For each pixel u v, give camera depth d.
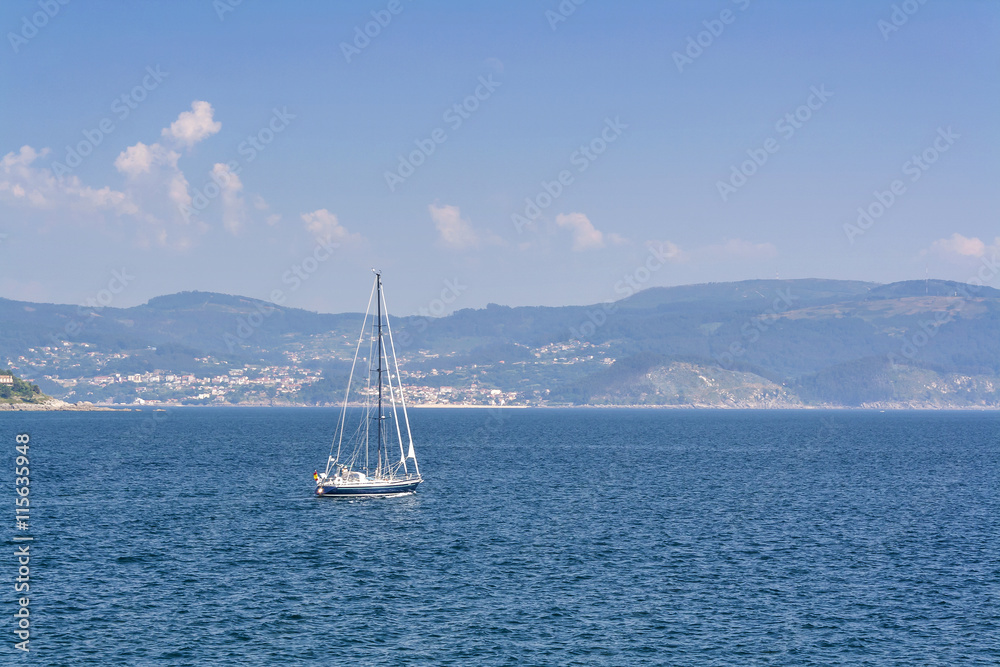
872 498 101.88
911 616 51.75
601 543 72.44
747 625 49.84
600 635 47.97
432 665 43.44
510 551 69.06
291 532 76.62
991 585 58.81
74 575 59.88
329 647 45.88
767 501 98.56
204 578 59.66
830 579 60.28
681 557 67.12
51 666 42.97
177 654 44.69
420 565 64.06
